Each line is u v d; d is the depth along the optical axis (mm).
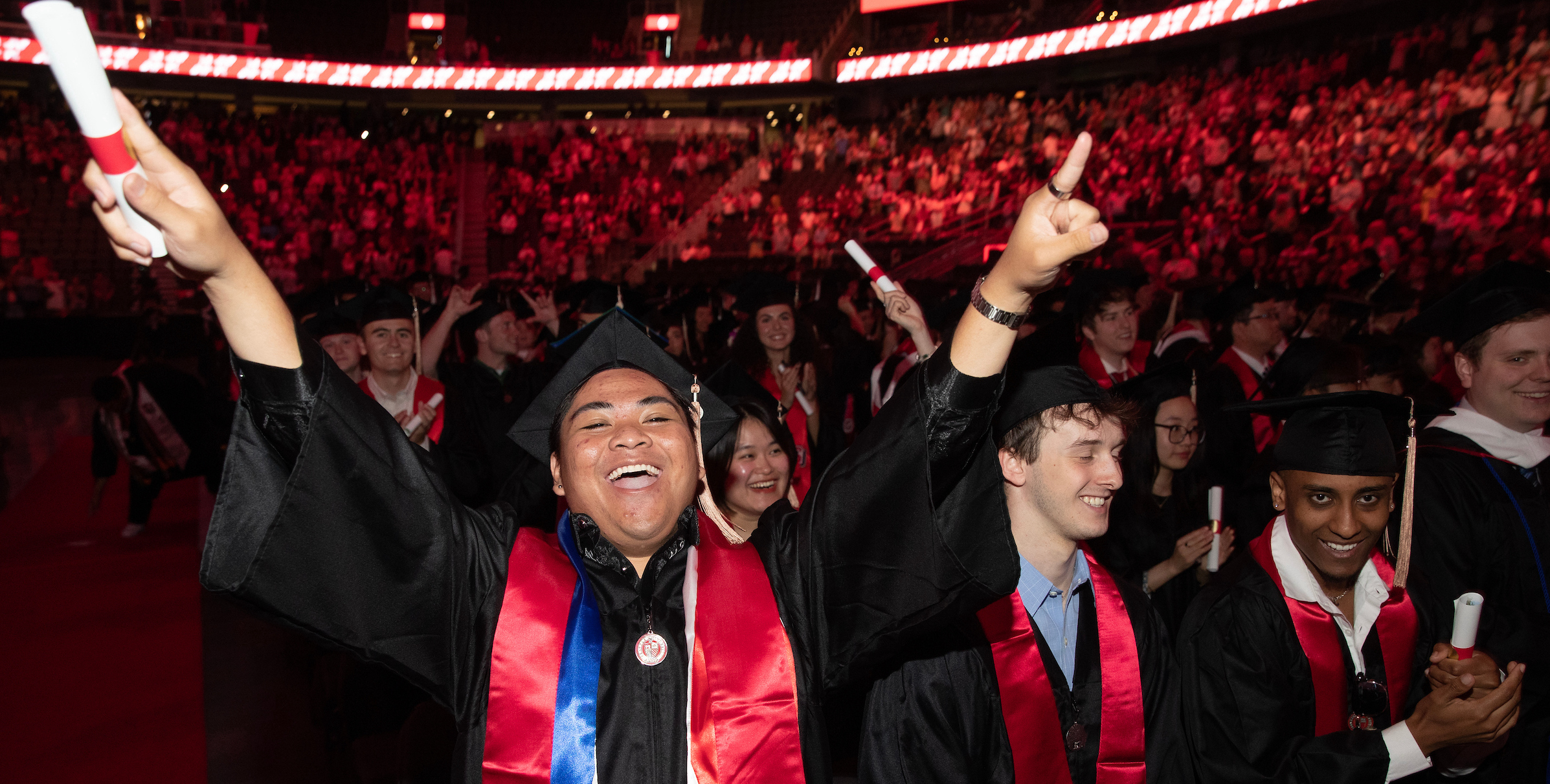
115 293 23688
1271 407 2459
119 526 8883
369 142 28172
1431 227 14594
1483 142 15383
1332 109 18531
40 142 24719
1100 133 22984
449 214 28234
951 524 1738
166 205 1373
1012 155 23641
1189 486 3879
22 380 19391
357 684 3838
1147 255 18156
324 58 27984
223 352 8117
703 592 1842
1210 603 2465
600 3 33125
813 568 1841
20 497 10141
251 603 1592
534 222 27609
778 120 30016
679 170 28094
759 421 3414
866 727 2172
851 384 8336
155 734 4734
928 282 15430
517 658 1739
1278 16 20094
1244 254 16422
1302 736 2309
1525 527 2854
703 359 9172
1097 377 5805
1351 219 15836
